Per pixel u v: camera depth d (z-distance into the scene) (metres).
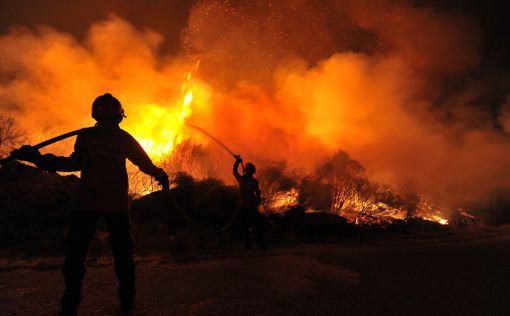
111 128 3.45
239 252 6.20
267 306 3.67
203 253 5.95
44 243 5.53
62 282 4.11
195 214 7.44
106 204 3.27
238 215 7.57
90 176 3.28
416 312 3.66
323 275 4.86
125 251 3.43
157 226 6.96
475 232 10.27
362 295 4.11
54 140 3.24
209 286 4.19
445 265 5.66
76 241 3.18
